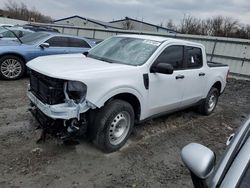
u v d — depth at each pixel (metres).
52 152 3.94
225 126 6.14
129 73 4.10
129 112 4.15
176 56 5.06
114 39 5.36
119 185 3.39
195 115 6.54
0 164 3.53
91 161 3.83
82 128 3.79
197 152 1.80
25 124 4.77
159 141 4.79
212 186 1.64
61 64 4.08
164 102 4.84
